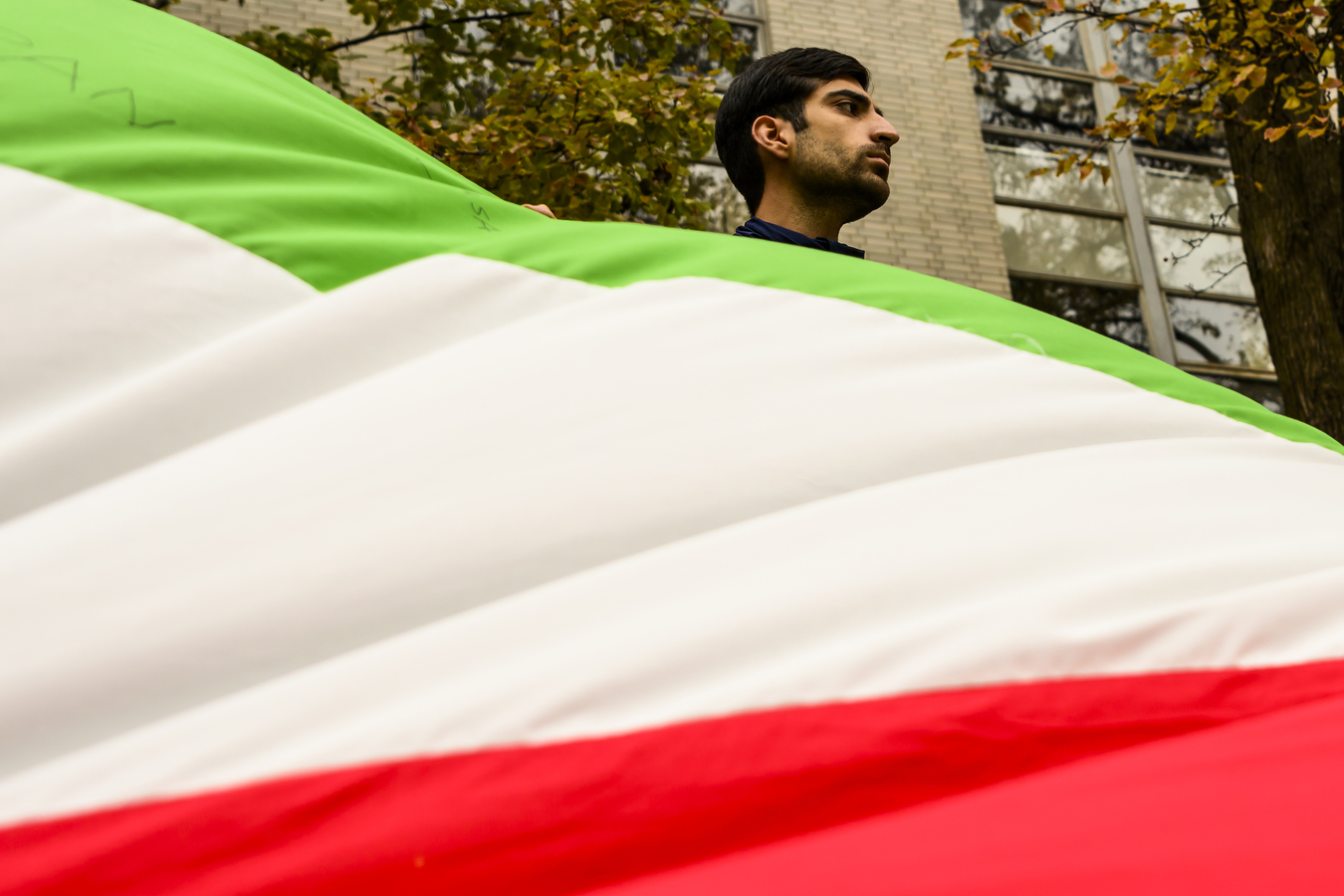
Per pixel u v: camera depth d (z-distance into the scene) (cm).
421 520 77
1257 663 72
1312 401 568
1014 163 866
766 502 86
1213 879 44
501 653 68
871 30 849
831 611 73
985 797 57
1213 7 543
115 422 82
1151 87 582
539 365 94
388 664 66
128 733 63
